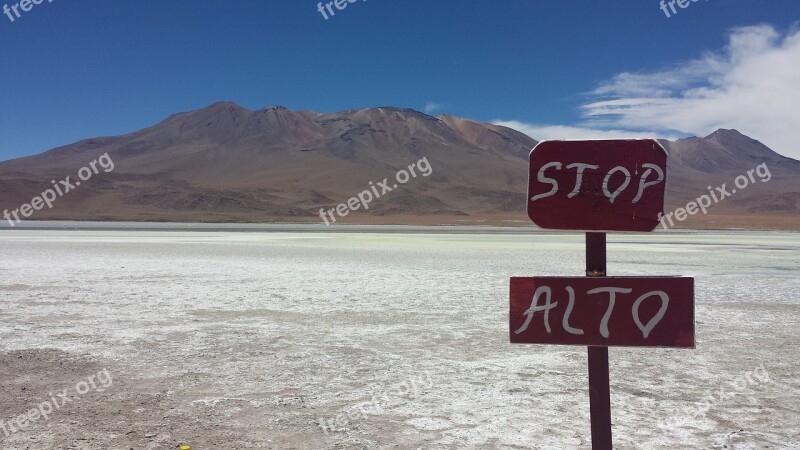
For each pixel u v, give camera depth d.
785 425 6.32
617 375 8.32
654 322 4.10
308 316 12.92
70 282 18.48
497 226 98.94
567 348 10.04
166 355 9.41
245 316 12.90
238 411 6.77
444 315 13.09
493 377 8.21
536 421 6.43
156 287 17.48
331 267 23.75
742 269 24.09
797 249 38.41
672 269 23.75
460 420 6.46
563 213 4.21
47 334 10.93
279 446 5.74
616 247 38.75
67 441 5.86
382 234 58.09
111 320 12.34
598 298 4.16
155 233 57.50
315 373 8.40
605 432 4.26
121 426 6.28
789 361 9.13
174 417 6.57
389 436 6.00
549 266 24.39
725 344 10.36
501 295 16.08
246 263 25.33
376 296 15.88
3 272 21.08
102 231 61.81
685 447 5.70
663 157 4.09
